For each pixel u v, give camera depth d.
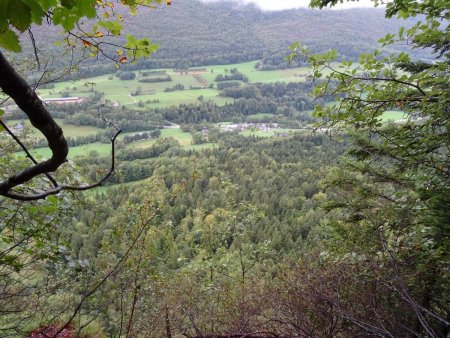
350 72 3.12
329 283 3.57
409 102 3.61
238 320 3.69
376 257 3.82
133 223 3.93
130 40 1.80
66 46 2.26
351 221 4.71
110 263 3.63
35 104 0.72
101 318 4.09
